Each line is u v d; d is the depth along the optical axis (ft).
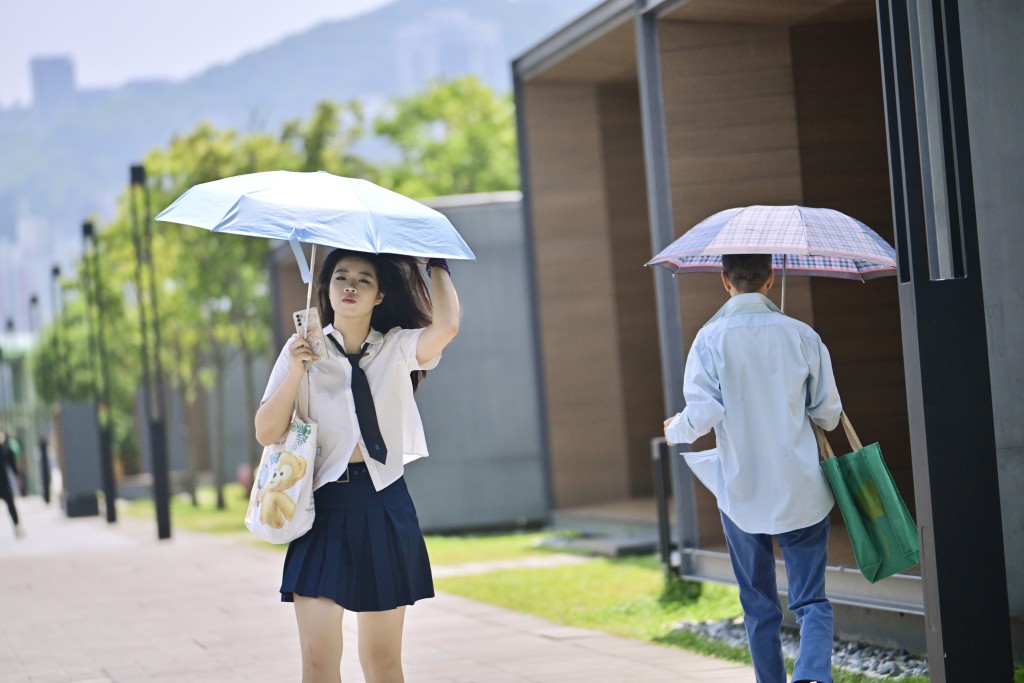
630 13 48.57
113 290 134.10
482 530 66.95
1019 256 24.22
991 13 24.34
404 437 17.30
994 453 17.28
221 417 123.54
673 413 35.32
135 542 76.23
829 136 37.37
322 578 16.33
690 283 35.53
